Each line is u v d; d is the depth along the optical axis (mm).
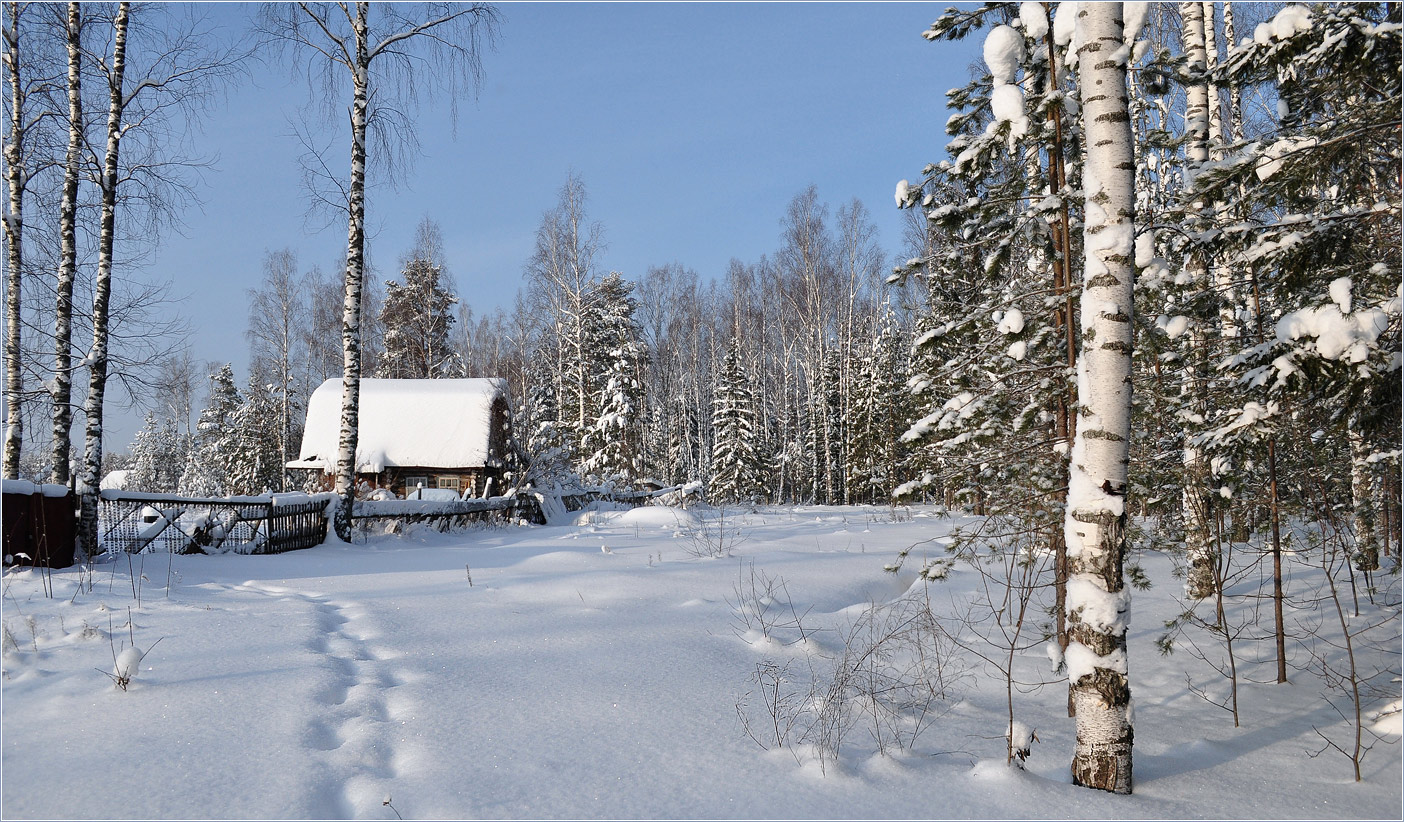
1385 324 4980
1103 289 4668
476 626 7461
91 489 10375
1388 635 7812
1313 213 6781
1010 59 6844
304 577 10102
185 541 12062
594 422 33406
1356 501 8406
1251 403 6527
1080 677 4559
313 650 6375
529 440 27906
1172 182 15406
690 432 48844
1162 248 7648
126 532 11570
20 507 9445
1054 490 6645
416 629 7301
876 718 5449
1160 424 8484
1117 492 4602
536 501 21656
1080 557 4652
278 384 43906
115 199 11305
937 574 7105
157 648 6215
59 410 10852
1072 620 4652
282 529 13008
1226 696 6410
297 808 3748
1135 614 8984
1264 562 11344
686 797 4059
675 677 6066
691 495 28047
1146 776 4727
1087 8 4812
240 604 8094
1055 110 6914
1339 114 6320
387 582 9805
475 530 17734
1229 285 6832
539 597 8906
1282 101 7512
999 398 7133
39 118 11031
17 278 11062
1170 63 7781
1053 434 7141
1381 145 6070
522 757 4469
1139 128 14594
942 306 11711
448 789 4027
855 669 6098
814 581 10164
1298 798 4391
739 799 4062
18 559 9391
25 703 4973
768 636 7473
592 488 27625
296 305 39969
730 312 50781
